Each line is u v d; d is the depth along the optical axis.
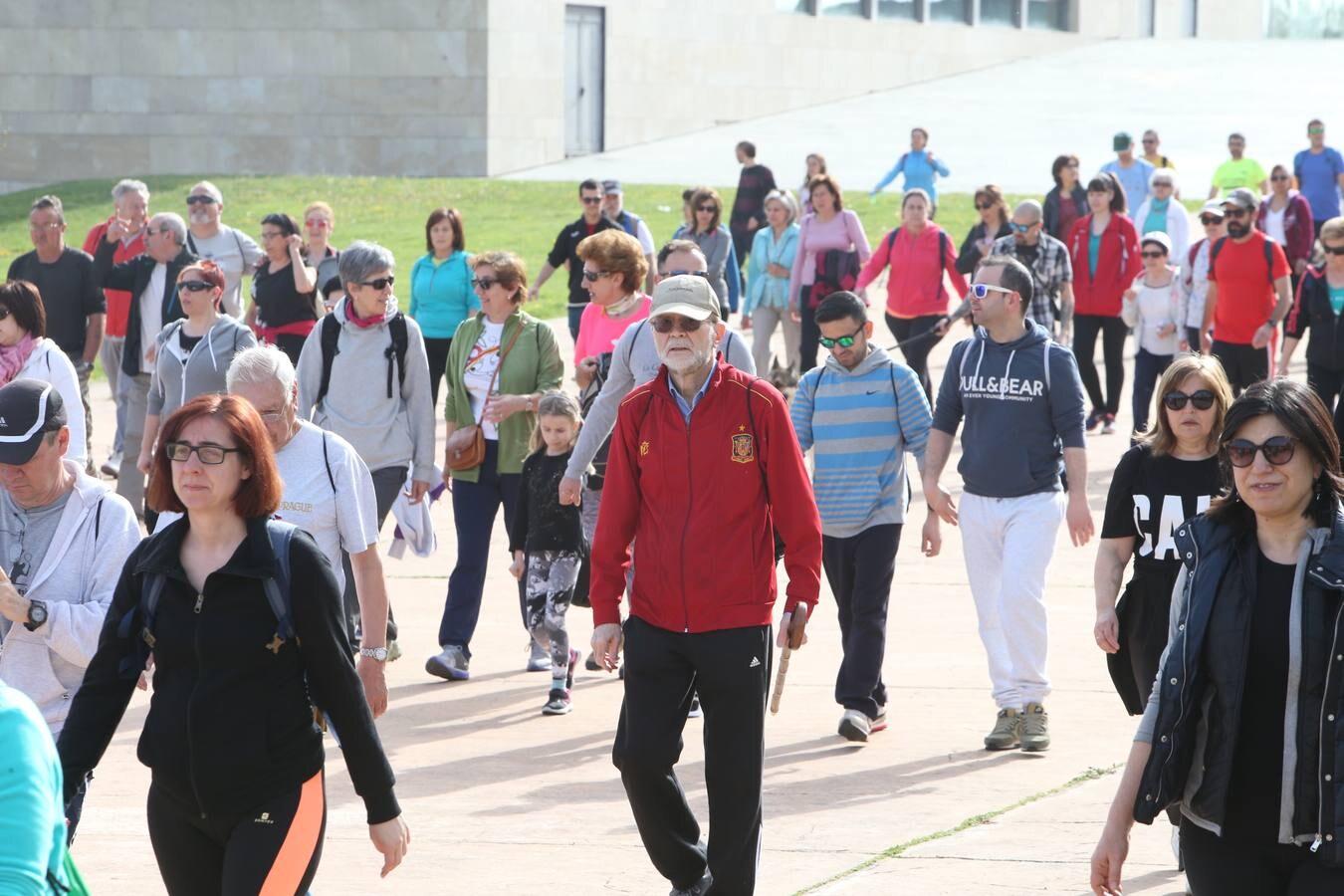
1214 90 135.50
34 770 8.62
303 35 109.56
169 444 11.11
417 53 108.75
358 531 15.62
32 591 13.50
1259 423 10.75
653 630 14.34
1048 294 39.81
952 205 89.38
